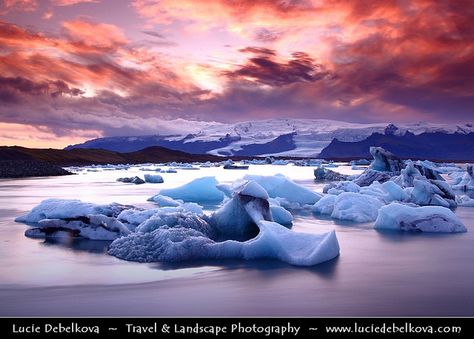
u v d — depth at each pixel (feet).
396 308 19.65
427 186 62.69
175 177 154.20
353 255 30.89
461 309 19.51
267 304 20.12
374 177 90.33
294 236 30.04
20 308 19.48
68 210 41.70
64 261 28.63
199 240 29.55
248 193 37.88
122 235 35.94
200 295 21.44
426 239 37.42
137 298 20.94
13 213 53.72
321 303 20.27
